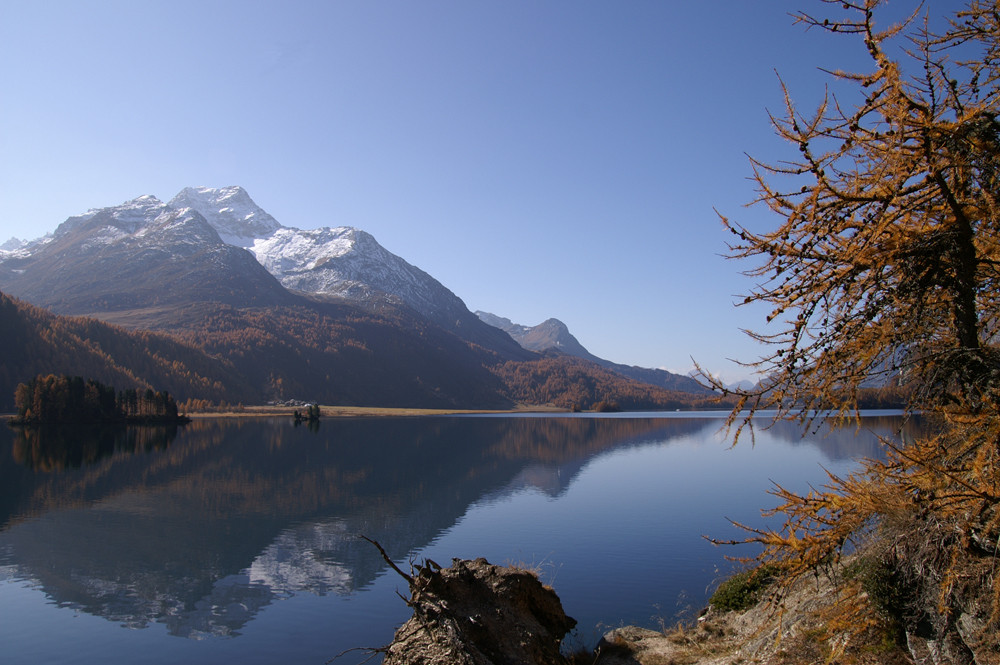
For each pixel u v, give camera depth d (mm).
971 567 5285
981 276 5211
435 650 9398
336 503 41688
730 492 41438
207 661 16469
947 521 5598
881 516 5746
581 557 24219
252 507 40250
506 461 68188
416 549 28094
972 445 4820
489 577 11938
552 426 149000
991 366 4773
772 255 4785
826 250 5016
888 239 4734
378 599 21562
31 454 69625
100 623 19500
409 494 45344
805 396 5012
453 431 126000
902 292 4887
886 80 4391
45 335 171375
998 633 4984
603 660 11906
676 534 28297
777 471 51125
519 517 34656
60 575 24922
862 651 6973
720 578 19516
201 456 70875
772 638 9242
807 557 5516
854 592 7469
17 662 16469
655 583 20203
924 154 4344
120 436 97250
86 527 34031
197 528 33969
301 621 19406
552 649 10875
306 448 84000
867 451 56219
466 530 31750
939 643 5848
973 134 4312
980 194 4645
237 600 21688
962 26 5062
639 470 56500
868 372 5086
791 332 4836
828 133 4516
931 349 5340
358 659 16391
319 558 27516
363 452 79125
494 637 10188
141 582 23953
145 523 35219
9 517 36562
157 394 134125
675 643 12055
